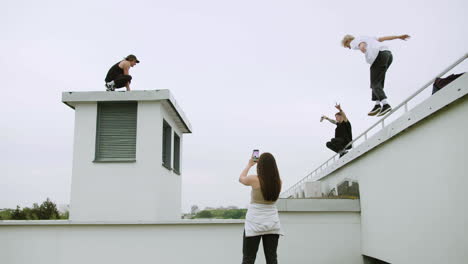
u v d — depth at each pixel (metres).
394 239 5.40
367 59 6.00
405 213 5.07
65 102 8.09
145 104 8.12
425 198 4.57
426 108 4.39
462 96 3.74
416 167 4.79
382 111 5.82
